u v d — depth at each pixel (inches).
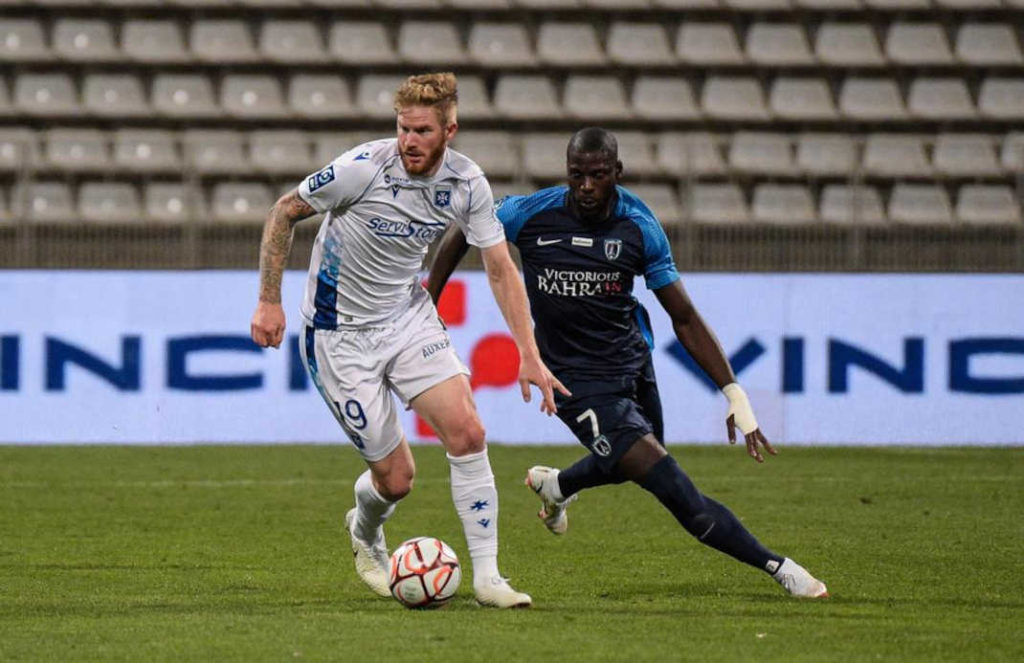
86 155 2326.5
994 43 2642.7
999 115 2571.4
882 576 965.2
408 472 849.5
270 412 1919.3
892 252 2028.8
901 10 2647.6
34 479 1545.3
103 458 1745.8
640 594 885.8
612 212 907.4
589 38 2615.7
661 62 2573.8
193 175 2054.6
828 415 1951.3
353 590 896.3
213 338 1909.4
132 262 1978.3
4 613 791.7
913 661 668.7
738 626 756.6
